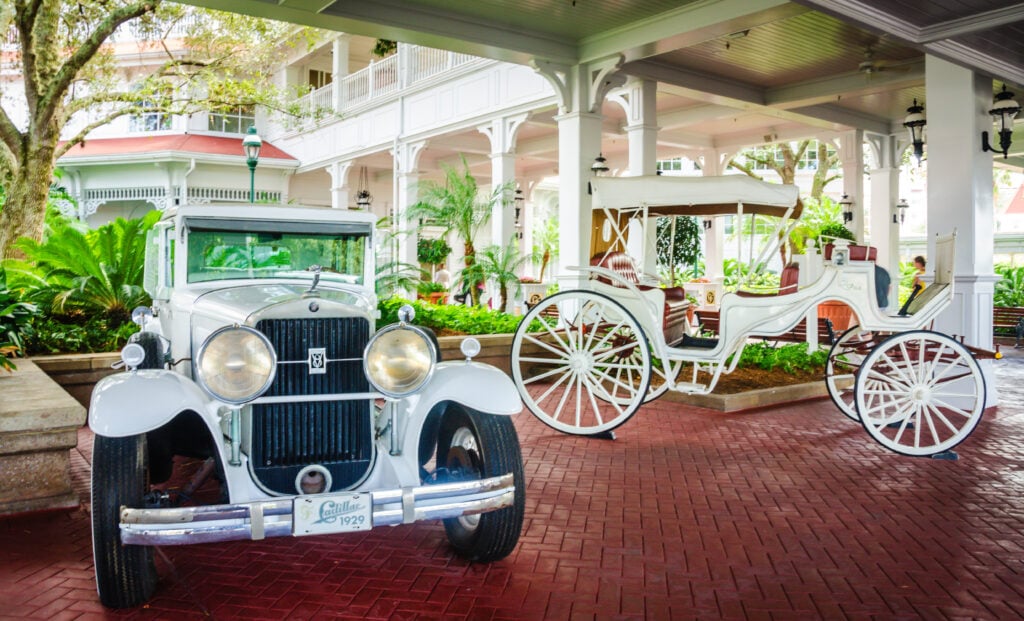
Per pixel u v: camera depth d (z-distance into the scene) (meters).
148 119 26.56
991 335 8.89
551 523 4.85
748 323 6.95
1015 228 39.41
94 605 3.64
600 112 11.24
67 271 9.78
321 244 5.16
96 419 3.43
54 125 12.78
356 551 4.38
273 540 4.55
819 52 11.40
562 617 3.56
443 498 3.67
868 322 6.83
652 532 4.69
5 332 7.47
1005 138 9.22
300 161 26.19
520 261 15.60
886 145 16.69
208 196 25.70
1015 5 6.30
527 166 26.55
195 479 4.09
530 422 7.96
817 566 4.18
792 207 6.60
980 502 5.30
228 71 15.98
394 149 20.69
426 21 9.37
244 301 4.27
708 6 9.18
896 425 7.78
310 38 16.19
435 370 4.17
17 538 4.52
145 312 4.65
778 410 8.61
